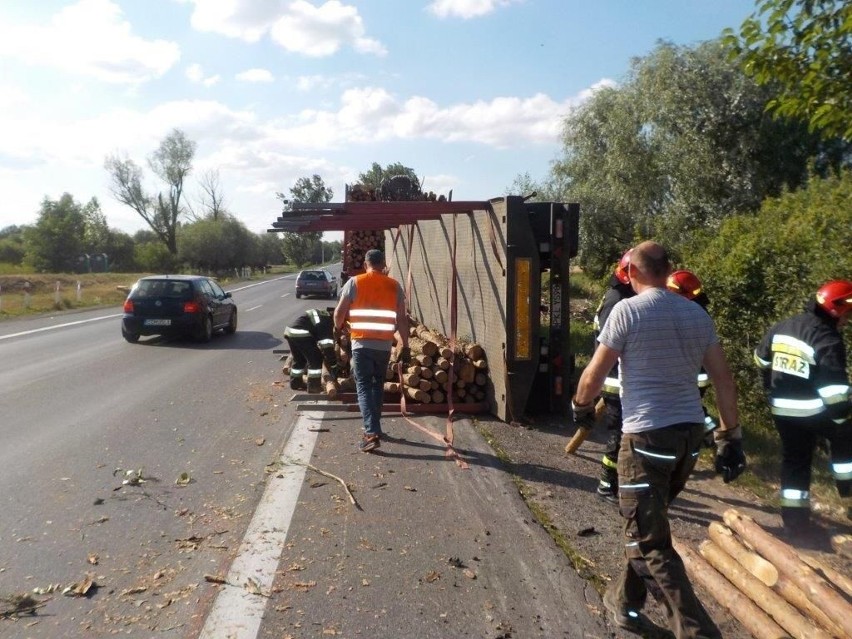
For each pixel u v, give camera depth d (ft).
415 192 50.62
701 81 66.13
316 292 118.52
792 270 22.27
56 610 13.41
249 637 12.42
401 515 17.84
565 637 12.53
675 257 43.32
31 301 99.71
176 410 30.09
